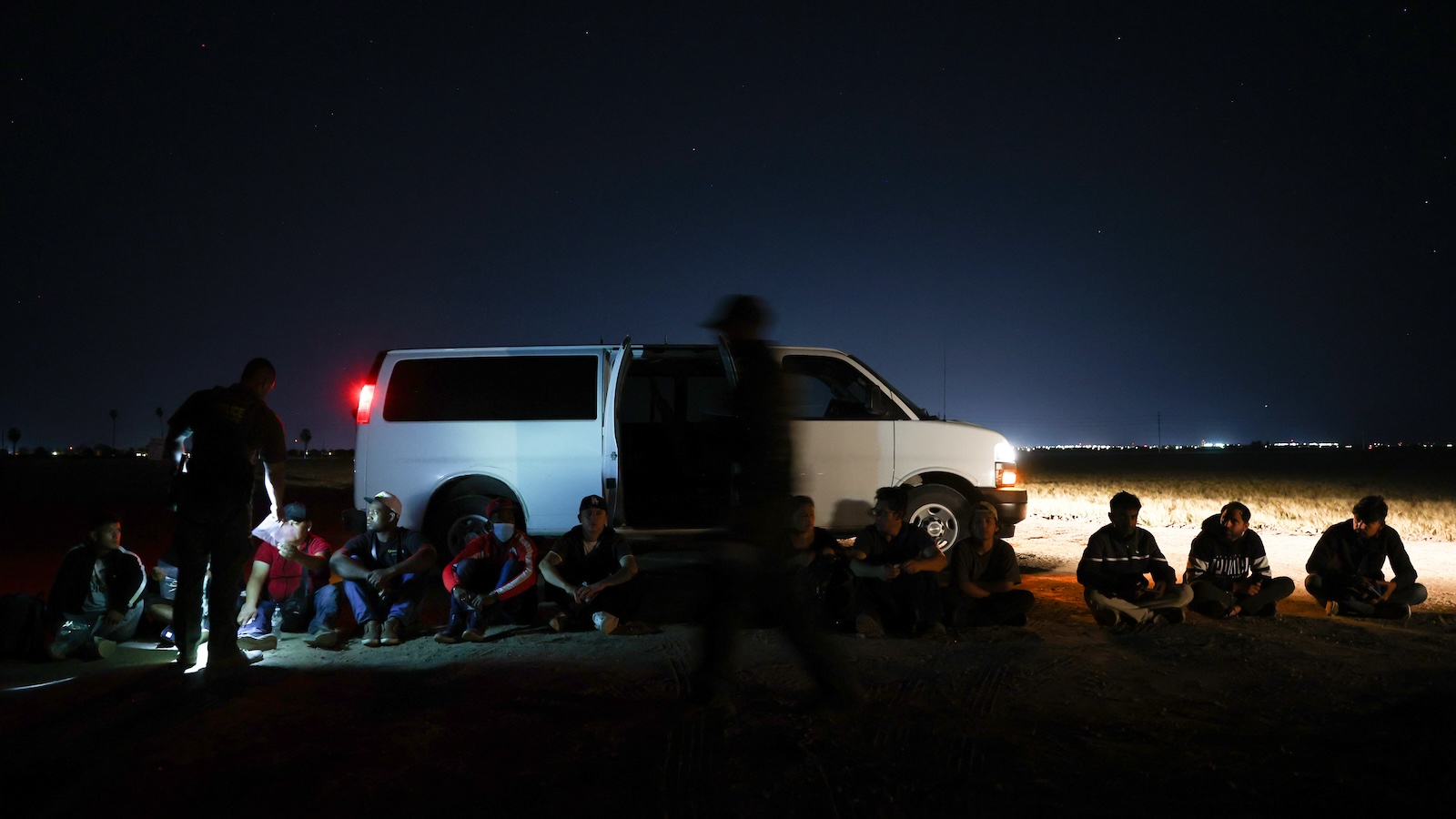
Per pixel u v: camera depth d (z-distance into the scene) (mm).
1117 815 3311
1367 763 3795
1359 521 6816
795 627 4324
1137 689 4879
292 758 3912
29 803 3449
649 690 4918
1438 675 5086
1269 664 5332
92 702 4691
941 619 6332
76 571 5707
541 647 6012
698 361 8922
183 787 3596
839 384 9055
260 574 6348
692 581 8734
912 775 3688
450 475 8406
